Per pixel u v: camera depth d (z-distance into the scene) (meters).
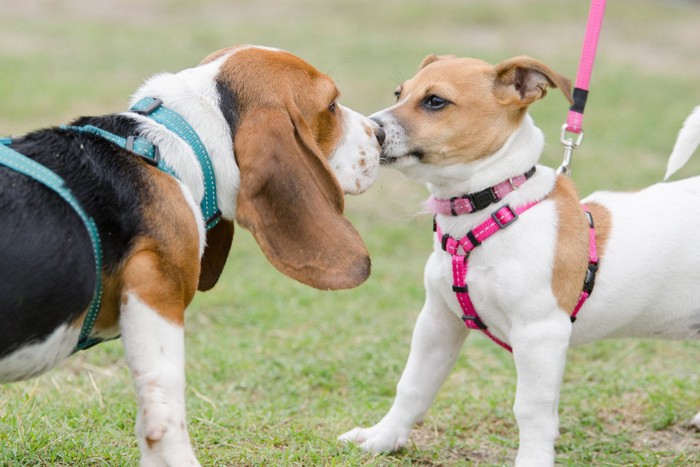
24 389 7.02
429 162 5.90
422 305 9.91
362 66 20.97
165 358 4.55
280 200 4.78
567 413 7.24
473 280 5.73
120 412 6.51
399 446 6.29
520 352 5.62
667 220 5.92
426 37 24.84
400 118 5.91
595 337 6.09
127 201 4.57
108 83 18.95
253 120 4.88
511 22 26.80
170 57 21.62
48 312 4.38
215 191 4.93
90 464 5.59
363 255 4.88
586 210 5.97
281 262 4.76
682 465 6.28
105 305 4.62
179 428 4.54
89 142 4.67
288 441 6.32
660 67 23.06
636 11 28.44
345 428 6.75
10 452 5.52
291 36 24.02
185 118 4.91
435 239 6.00
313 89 5.13
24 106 16.72
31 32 23.92
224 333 8.95
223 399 7.29
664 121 17.75
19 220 4.33
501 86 5.88
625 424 7.11
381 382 7.91
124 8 27.72
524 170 5.78
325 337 8.82
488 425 7.03
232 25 25.61
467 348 8.78
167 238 4.60
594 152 15.63
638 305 5.92
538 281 5.57
